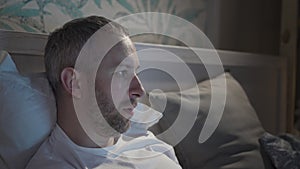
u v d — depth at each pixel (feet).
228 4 6.52
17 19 4.09
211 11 6.25
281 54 6.90
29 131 3.17
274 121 6.66
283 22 6.88
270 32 7.53
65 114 3.27
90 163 3.16
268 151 4.75
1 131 3.08
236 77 5.92
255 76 6.24
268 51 7.50
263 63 6.33
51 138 3.24
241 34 6.84
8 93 3.15
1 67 3.26
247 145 4.66
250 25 7.04
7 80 3.19
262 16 7.30
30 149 3.18
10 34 3.59
